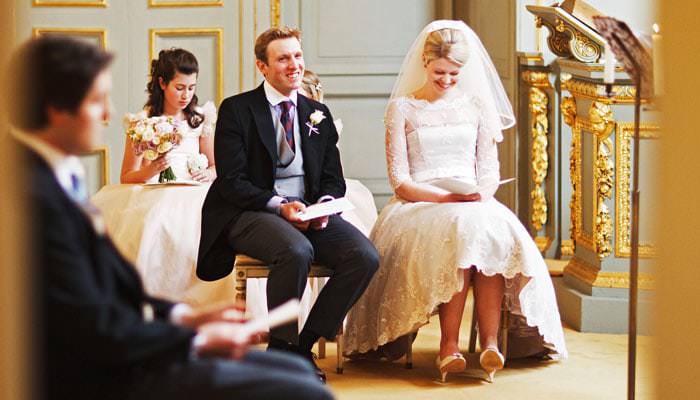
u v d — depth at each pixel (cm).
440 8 818
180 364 272
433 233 496
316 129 511
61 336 256
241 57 807
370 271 483
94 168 801
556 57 675
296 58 501
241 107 502
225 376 272
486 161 541
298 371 299
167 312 297
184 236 558
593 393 487
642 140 584
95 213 270
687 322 199
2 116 198
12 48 199
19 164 239
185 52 614
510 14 703
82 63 267
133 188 591
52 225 256
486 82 543
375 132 821
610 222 591
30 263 209
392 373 521
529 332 529
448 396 482
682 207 198
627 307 588
